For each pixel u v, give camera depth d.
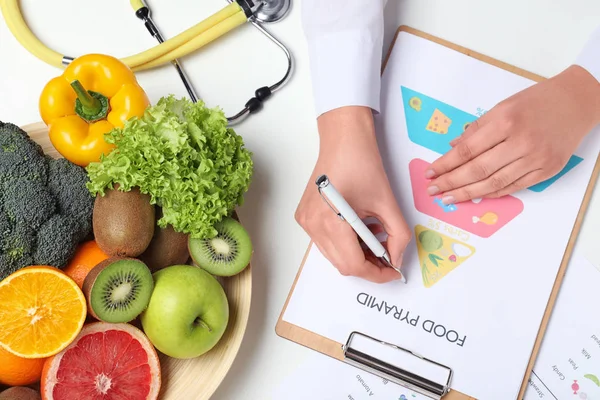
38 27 0.90
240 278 0.75
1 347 0.69
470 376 0.77
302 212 0.76
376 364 0.77
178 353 0.71
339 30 0.78
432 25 0.88
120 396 0.71
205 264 0.73
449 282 0.79
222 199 0.73
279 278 0.81
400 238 0.74
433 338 0.78
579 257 0.80
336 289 0.79
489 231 0.80
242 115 0.85
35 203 0.73
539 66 0.87
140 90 0.79
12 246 0.73
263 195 0.83
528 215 0.81
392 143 0.82
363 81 0.77
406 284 0.79
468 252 0.80
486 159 0.77
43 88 0.86
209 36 0.85
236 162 0.74
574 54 0.88
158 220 0.73
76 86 0.74
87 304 0.70
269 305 0.80
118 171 0.69
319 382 0.78
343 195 0.74
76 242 0.77
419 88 0.84
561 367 0.78
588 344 0.78
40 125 0.81
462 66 0.85
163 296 0.69
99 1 0.91
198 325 0.72
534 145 0.76
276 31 0.89
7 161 0.73
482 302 0.79
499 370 0.77
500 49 0.88
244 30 0.89
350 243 0.73
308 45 0.81
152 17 0.90
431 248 0.80
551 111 0.78
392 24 0.88
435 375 0.77
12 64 0.89
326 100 0.78
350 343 0.78
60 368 0.71
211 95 0.87
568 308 0.79
